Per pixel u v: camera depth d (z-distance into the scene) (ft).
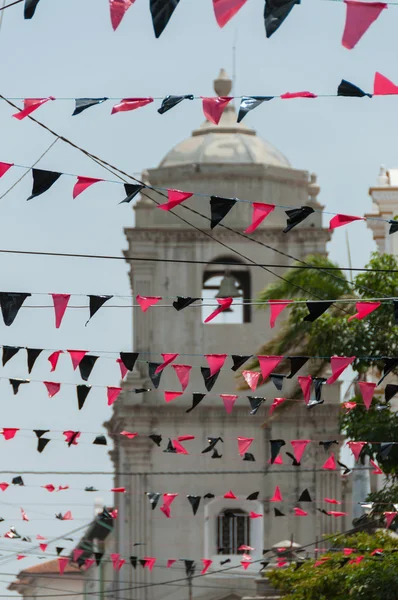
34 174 95.61
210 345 272.72
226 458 272.31
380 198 224.33
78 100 90.58
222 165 275.80
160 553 270.26
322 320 174.19
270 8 79.15
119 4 81.25
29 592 341.62
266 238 272.10
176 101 90.33
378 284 173.58
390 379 204.33
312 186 277.03
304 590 164.35
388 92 84.89
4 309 106.52
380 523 185.68
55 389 124.77
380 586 150.20
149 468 272.10
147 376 272.92
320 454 270.87
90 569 317.42
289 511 270.46
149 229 273.13
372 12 78.69
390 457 164.96
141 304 111.65
